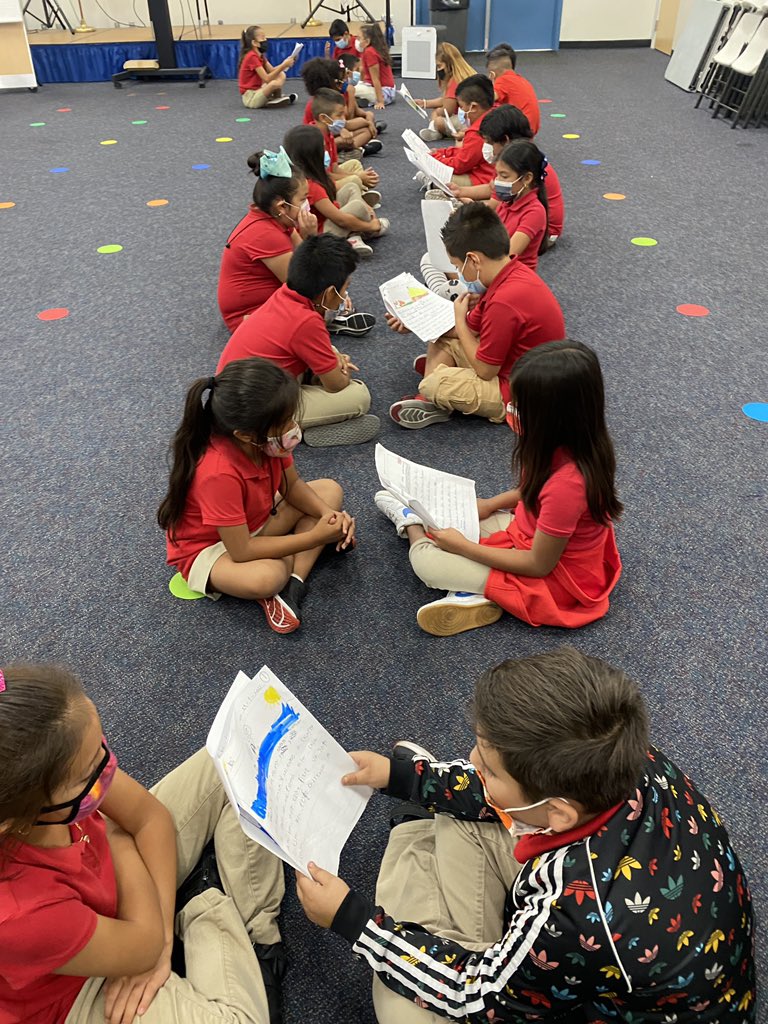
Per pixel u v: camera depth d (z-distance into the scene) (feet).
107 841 3.28
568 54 26.30
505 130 10.20
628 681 2.73
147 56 24.56
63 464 7.35
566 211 13.28
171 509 5.44
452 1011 2.92
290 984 3.67
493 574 5.42
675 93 21.22
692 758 4.61
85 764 2.65
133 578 6.07
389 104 21.59
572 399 4.60
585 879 2.58
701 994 2.56
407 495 5.76
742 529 6.34
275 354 6.92
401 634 5.52
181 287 10.92
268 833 3.19
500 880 3.57
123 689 5.17
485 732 2.69
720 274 10.86
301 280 6.79
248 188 14.83
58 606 5.83
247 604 5.84
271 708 3.64
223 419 4.95
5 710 2.46
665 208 13.30
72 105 21.89
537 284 7.14
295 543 5.58
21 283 11.16
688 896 2.59
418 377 8.66
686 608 5.64
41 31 26.25
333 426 7.41
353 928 3.18
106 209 14.01
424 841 3.87
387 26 24.76
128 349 9.32
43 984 2.92
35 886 2.69
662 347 9.05
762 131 17.65
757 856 4.10
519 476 5.36
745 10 18.67
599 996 2.66
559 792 2.57
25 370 8.91
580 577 5.39
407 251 11.94
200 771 3.90
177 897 3.71
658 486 6.83
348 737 4.79
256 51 20.59
